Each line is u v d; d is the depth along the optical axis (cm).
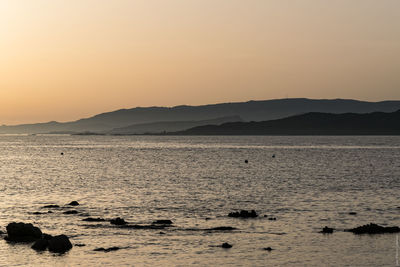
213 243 3944
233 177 9362
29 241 3988
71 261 3481
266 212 5291
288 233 4269
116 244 3919
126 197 6456
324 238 4094
